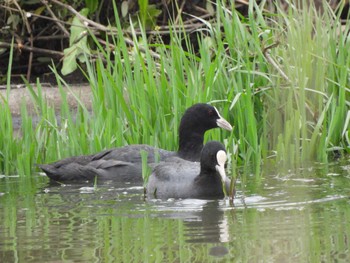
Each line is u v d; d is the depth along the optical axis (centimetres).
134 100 1462
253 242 895
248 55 1460
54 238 941
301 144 1438
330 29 1545
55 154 1441
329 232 923
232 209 1062
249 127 1393
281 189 1170
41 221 1030
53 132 1462
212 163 1156
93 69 1634
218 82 1493
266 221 986
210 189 1160
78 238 938
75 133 1459
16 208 1116
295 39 1480
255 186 1198
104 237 938
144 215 1048
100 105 1463
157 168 1232
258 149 1380
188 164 1231
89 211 1084
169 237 927
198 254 856
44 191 1244
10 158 1415
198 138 1411
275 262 823
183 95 1493
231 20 1634
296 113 1405
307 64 1488
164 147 1441
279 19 1542
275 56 1533
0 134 1441
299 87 1438
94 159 1371
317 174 1270
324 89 1512
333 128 1423
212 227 966
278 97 1463
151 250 877
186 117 1410
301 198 1106
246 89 1427
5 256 875
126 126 1488
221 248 876
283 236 915
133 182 1318
